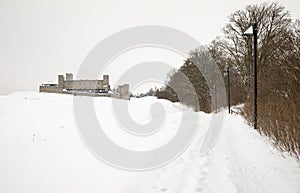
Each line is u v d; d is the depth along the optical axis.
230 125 18.27
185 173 7.04
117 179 6.84
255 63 14.09
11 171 7.22
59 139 11.77
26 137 11.84
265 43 30.59
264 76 16.30
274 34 31.09
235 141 11.32
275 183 5.77
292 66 10.91
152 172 7.37
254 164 7.36
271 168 6.79
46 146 10.34
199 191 5.67
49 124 15.03
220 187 5.83
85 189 6.11
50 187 6.20
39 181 6.57
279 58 13.35
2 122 14.83
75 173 7.29
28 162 8.15
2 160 8.25
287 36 13.73
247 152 8.87
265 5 33.59
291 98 9.17
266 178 6.14
